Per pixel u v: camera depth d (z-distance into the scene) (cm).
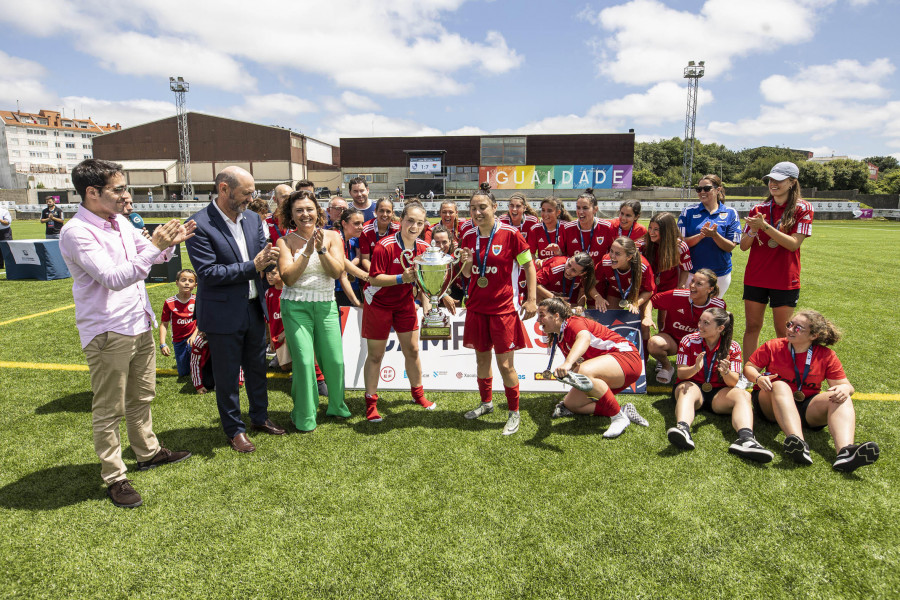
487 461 308
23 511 261
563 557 224
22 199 4188
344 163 4647
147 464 302
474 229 339
